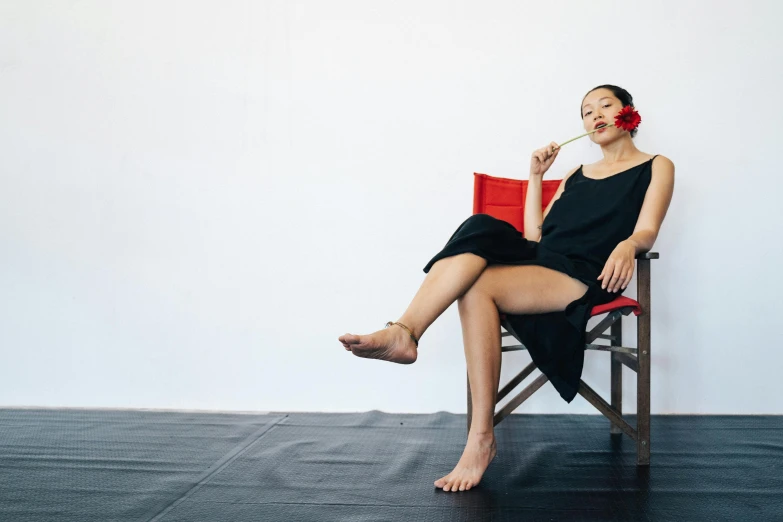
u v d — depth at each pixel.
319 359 2.63
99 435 2.25
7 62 2.72
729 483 1.70
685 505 1.54
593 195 2.04
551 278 1.82
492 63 2.54
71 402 2.72
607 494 1.62
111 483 1.73
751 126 2.45
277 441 2.16
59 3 2.70
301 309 2.63
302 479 1.76
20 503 1.58
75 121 2.70
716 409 2.49
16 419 2.49
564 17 2.51
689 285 2.49
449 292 1.69
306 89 2.62
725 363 2.49
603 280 1.75
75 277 2.71
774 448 2.03
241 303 2.65
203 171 2.66
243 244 2.65
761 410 2.48
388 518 1.47
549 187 2.29
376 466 1.88
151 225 2.68
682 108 2.47
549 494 1.63
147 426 2.38
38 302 2.72
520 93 2.54
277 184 2.63
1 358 2.74
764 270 2.46
